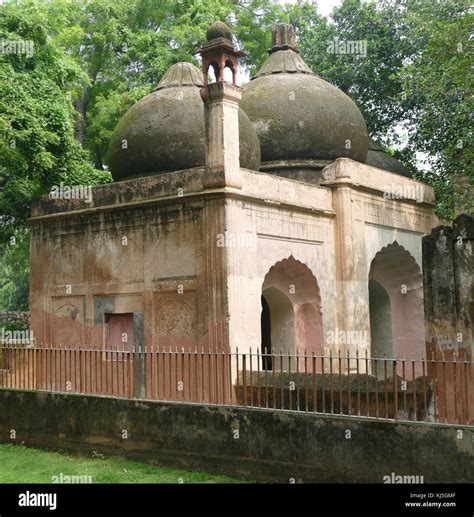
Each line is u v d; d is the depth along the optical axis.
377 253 11.67
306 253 9.52
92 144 17.84
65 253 9.85
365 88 17.50
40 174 11.12
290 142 10.74
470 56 10.77
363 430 5.42
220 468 6.17
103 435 6.97
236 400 7.47
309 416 5.70
